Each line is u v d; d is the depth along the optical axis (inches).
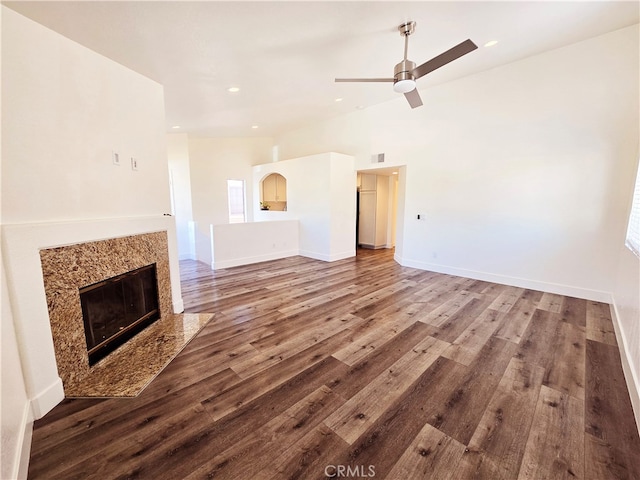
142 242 103.0
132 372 79.7
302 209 249.3
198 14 91.8
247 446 55.2
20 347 59.6
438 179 182.5
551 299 135.6
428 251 194.7
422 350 90.6
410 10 95.2
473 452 53.6
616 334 99.7
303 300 137.6
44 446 55.5
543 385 73.2
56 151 73.7
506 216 156.2
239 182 307.4
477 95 159.8
